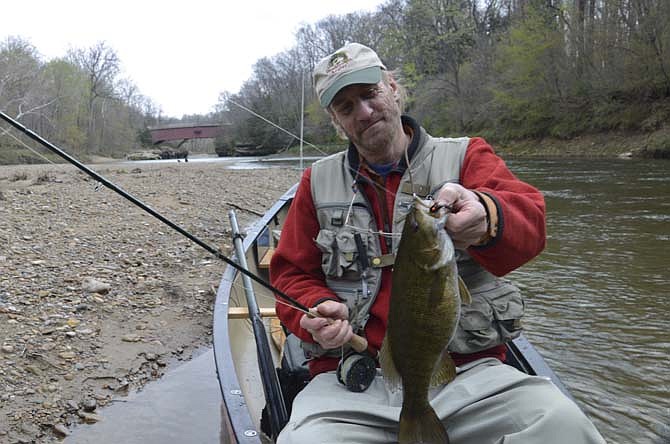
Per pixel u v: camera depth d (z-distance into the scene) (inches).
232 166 1134.4
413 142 98.8
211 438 141.3
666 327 202.7
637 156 989.2
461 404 84.3
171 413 152.6
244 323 180.9
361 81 93.2
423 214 75.3
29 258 261.9
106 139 2149.4
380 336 95.5
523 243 81.8
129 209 390.0
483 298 91.1
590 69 1220.5
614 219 410.9
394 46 1860.2
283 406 103.4
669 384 162.2
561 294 241.6
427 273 75.0
